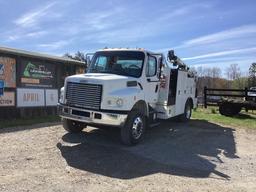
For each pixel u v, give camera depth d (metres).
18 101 13.56
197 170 7.00
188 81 13.47
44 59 14.69
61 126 11.42
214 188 5.91
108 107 8.23
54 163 6.90
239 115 17.31
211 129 12.42
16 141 8.73
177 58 11.57
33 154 7.50
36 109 14.56
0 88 12.73
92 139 9.41
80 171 6.47
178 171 6.85
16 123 11.70
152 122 10.48
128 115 8.72
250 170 7.21
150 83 9.80
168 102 10.92
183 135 10.90
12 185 5.55
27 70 14.00
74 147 8.33
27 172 6.25
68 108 8.70
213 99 20.69
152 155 8.02
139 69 9.45
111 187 5.69
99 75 8.89
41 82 14.80
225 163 7.69
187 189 5.78
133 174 6.48
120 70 9.65
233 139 10.64
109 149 8.33
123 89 8.66
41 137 9.37
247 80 54.06
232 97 20.41
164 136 10.55
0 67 12.72
